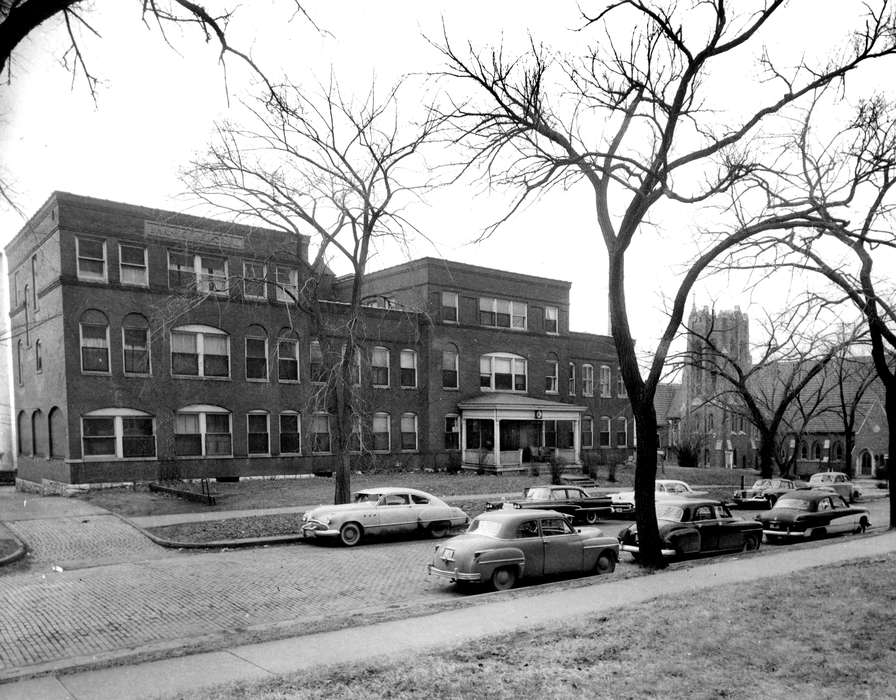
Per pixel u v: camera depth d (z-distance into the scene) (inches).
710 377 2566.4
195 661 296.5
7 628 393.1
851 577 454.9
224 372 1203.2
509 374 1667.1
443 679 259.4
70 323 1047.6
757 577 470.3
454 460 1518.2
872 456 2292.1
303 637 330.6
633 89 499.2
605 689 246.8
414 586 508.4
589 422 1872.5
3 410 1226.0
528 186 506.3
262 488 1088.2
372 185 821.9
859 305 625.6
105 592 482.3
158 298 1123.9
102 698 252.8
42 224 1106.7
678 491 1066.7
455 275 1568.7
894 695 239.3
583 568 527.5
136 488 1063.0
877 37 489.7
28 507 872.3
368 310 1425.9
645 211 529.0
